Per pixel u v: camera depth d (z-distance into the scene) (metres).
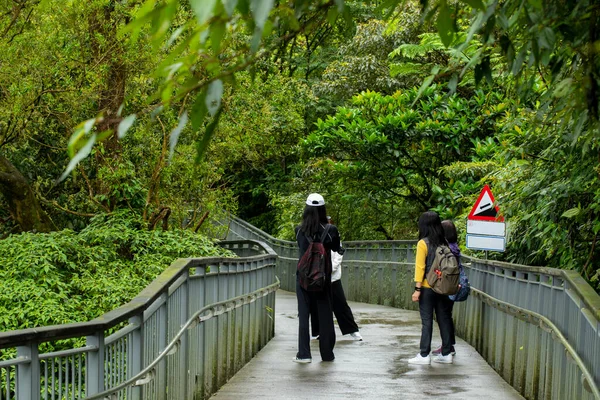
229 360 9.77
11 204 13.88
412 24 21.53
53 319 10.34
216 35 2.09
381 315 17.88
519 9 2.95
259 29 1.92
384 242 21.02
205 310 8.51
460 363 11.09
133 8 12.61
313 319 13.55
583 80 3.32
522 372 8.77
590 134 4.56
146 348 6.21
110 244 12.92
